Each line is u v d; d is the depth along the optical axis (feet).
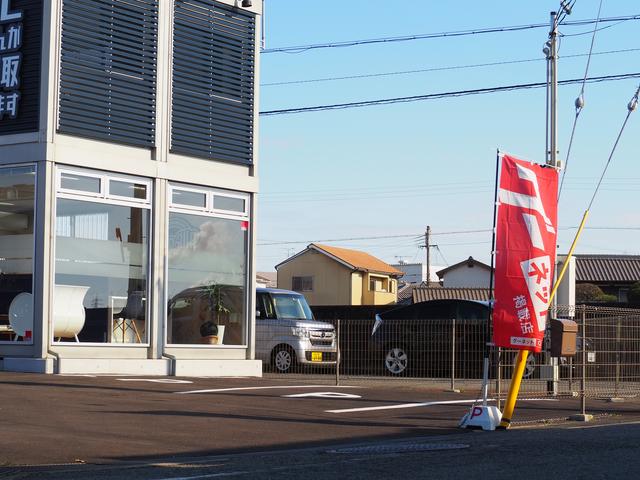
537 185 36.42
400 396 48.98
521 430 35.88
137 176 56.13
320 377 64.54
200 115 59.57
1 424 32.94
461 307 68.08
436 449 29.25
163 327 57.00
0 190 52.75
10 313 52.29
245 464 26.05
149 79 56.75
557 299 61.62
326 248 184.03
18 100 52.37
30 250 51.75
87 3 53.78
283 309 72.49
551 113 62.39
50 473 24.23
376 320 69.05
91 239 53.88
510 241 35.81
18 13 52.65
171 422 35.32
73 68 53.01
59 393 42.57
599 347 50.90
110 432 32.24
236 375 60.49
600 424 38.17
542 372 53.67
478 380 63.00
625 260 183.11
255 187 62.49
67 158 52.42
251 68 62.90
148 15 56.85
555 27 62.34
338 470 24.50
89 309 53.72
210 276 60.03
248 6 61.98
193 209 59.00
